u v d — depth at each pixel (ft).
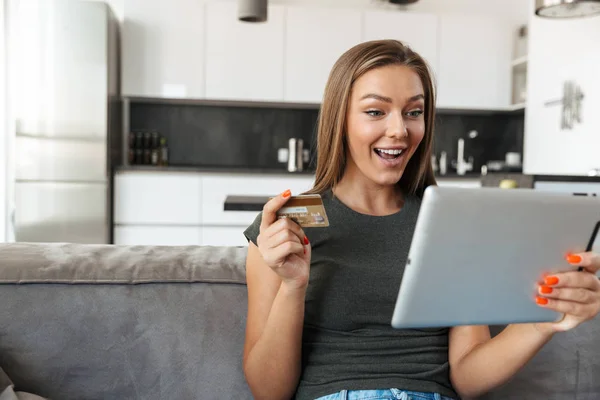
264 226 3.14
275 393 3.51
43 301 3.74
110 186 14.12
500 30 15.88
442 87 15.78
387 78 3.54
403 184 4.07
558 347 3.98
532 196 2.49
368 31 15.46
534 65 14.98
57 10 13.38
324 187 3.92
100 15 13.53
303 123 16.71
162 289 3.86
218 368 3.79
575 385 3.96
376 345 3.47
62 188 13.57
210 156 16.48
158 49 14.82
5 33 13.84
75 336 3.74
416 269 2.50
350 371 3.42
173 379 3.78
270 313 3.37
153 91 14.87
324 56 15.33
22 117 13.35
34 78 13.37
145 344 3.78
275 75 15.23
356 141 3.64
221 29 14.99
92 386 3.75
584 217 2.58
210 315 3.84
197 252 4.23
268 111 16.60
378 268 3.57
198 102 16.03
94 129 13.62
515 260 2.59
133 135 15.49
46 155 13.48
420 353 3.52
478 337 3.57
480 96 15.92
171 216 14.32
